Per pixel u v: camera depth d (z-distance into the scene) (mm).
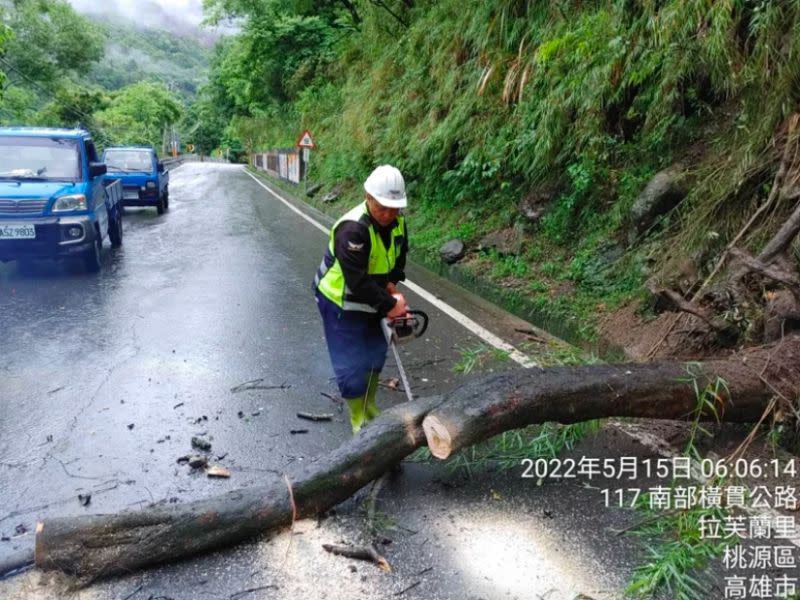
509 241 8914
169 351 5434
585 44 7109
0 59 32094
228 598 2535
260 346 5613
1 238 8000
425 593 2578
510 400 3176
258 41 28281
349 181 18359
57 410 4227
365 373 3758
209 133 96062
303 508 2957
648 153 7176
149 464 3561
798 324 4145
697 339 4926
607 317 6172
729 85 5996
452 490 3330
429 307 7117
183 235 12422
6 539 2875
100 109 48594
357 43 19109
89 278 8305
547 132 7805
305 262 9695
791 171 4918
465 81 10859
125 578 2637
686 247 5730
